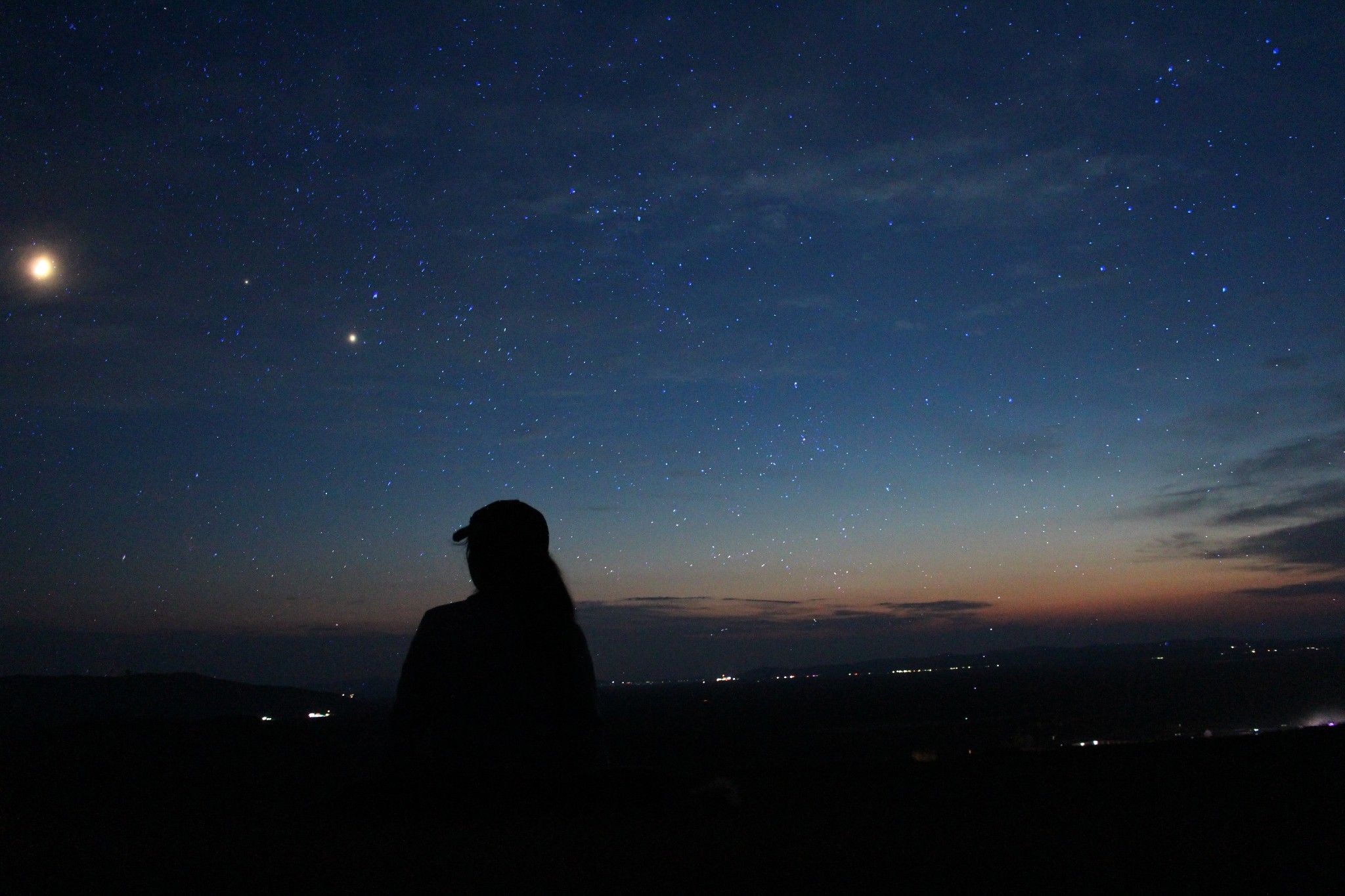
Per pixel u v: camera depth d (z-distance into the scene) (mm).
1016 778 5203
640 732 47125
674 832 1901
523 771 2348
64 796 3719
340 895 1354
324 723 42094
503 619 2416
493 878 1472
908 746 35281
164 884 1422
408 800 2209
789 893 1421
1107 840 1900
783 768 8508
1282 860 1716
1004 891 1456
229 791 4797
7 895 1351
